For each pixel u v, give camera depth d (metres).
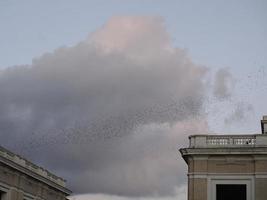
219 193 49.31
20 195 59.38
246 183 49.00
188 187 49.84
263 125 53.09
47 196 67.81
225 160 49.78
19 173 59.12
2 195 56.38
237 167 49.44
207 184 49.44
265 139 49.69
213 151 49.62
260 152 48.81
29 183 62.19
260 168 48.81
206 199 49.03
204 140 50.78
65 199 74.50
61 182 72.56
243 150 49.22
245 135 50.25
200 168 49.88
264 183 48.41
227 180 49.31
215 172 49.62
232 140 50.34
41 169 65.88
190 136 51.28
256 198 48.16
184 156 50.84
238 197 49.03
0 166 54.72
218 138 50.72
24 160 60.59
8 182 56.78
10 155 56.97
